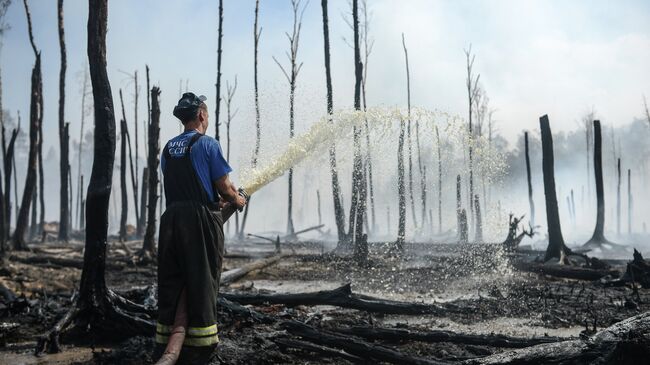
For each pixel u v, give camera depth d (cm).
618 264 1352
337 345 479
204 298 304
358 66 2116
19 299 644
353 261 1463
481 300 757
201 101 346
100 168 556
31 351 507
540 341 475
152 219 1370
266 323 540
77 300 546
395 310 630
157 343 307
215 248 318
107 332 543
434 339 501
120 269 1309
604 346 385
